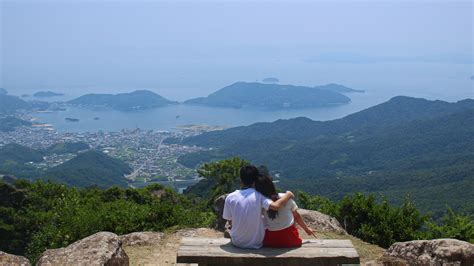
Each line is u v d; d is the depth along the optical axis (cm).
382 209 991
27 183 2017
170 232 968
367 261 755
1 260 609
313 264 466
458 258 601
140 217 1052
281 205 492
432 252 629
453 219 1011
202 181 3369
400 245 684
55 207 1622
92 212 1094
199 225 1091
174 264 723
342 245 500
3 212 1628
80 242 618
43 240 1095
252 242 491
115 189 2070
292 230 499
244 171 512
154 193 2211
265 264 465
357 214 1000
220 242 514
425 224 982
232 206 500
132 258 756
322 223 927
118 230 1001
